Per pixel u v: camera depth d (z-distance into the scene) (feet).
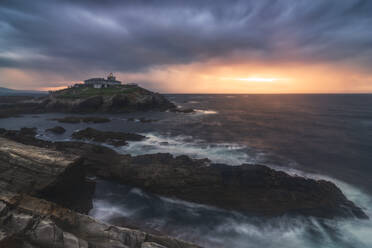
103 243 25.79
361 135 115.24
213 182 51.37
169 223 40.55
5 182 39.11
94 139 97.19
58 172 40.06
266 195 47.50
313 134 119.14
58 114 217.56
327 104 352.69
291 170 66.95
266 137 112.06
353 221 40.96
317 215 42.52
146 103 268.41
